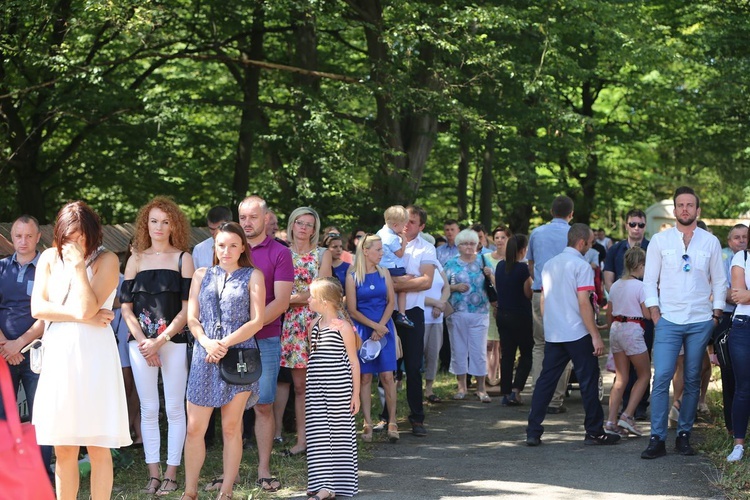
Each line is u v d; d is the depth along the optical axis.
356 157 15.95
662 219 24.81
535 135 20.48
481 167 22.91
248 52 18.83
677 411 8.98
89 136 17.20
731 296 7.40
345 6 16.53
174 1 16.22
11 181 17.45
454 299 11.06
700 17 23.28
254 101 18.45
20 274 6.56
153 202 6.65
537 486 6.73
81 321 5.29
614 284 8.66
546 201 22.55
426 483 6.87
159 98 16.27
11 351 6.38
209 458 7.51
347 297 8.20
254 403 6.19
